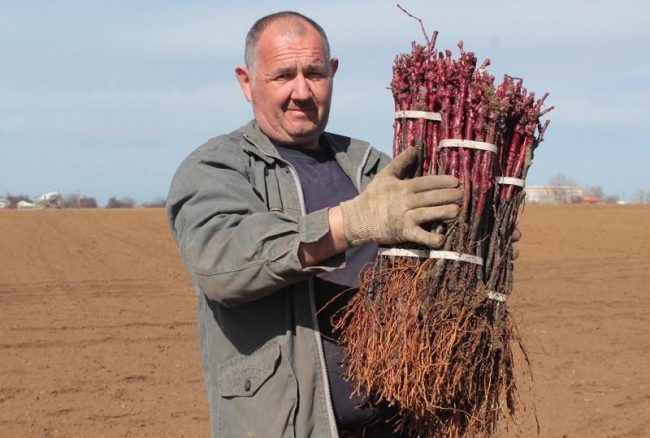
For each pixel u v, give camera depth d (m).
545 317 15.25
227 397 3.49
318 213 3.20
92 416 9.29
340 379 3.56
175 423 9.07
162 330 14.55
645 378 10.64
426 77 3.45
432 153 3.41
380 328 3.34
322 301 3.59
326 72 3.74
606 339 13.13
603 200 96.38
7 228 40.50
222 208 3.37
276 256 3.18
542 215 45.31
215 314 3.57
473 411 3.41
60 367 11.55
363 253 3.71
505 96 3.43
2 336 13.83
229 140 3.71
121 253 31.41
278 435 3.38
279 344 3.43
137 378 10.98
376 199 3.18
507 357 3.45
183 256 3.52
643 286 19.89
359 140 4.09
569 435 8.46
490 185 3.34
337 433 3.41
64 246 33.72
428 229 3.30
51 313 16.53
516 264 26.59
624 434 8.50
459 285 3.29
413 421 3.52
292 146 3.81
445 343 3.27
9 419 9.13
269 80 3.69
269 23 3.72
